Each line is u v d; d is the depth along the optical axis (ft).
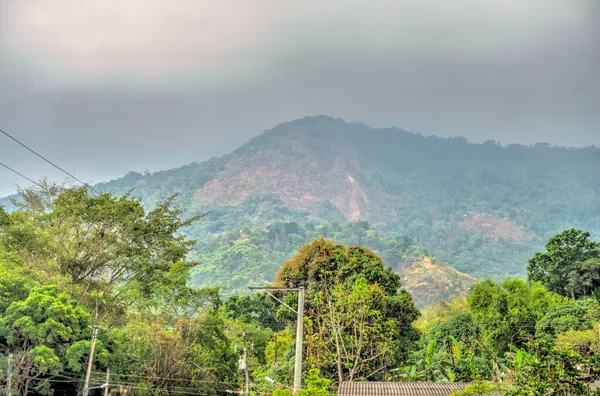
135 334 158.10
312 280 225.35
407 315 209.26
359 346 178.81
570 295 311.88
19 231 180.45
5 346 131.75
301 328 127.65
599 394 99.91
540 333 234.58
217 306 178.29
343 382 141.08
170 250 203.82
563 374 103.96
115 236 194.70
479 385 116.16
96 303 180.24
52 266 180.75
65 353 133.80
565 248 316.81
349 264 221.66
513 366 173.27
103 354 137.59
